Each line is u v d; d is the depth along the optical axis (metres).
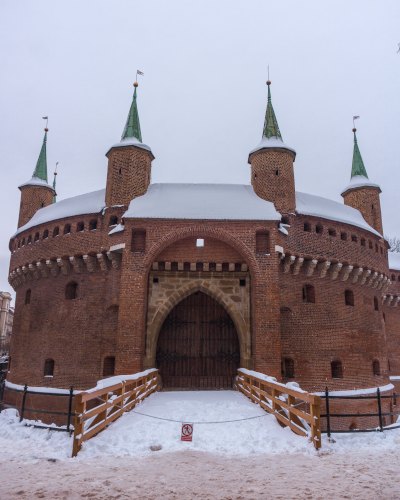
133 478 7.38
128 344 17.86
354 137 32.88
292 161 23.78
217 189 22.48
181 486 6.96
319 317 22.03
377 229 29.36
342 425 21.00
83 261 22.59
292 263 21.34
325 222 23.00
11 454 8.84
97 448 9.16
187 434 10.07
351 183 31.16
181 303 21.92
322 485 6.96
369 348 24.28
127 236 19.34
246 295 20.66
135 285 18.61
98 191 24.44
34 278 25.53
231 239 19.39
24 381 23.88
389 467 7.95
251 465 8.21
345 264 23.11
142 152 23.00
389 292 33.84
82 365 21.27
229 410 13.32
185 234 19.50
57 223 23.88
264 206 20.72
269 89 26.28
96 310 21.77
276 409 12.27
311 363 21.22
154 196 21.48
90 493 6.59
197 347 21.30
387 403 24.45
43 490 6.71
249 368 19.53
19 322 26.59
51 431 10.48
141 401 14.91
